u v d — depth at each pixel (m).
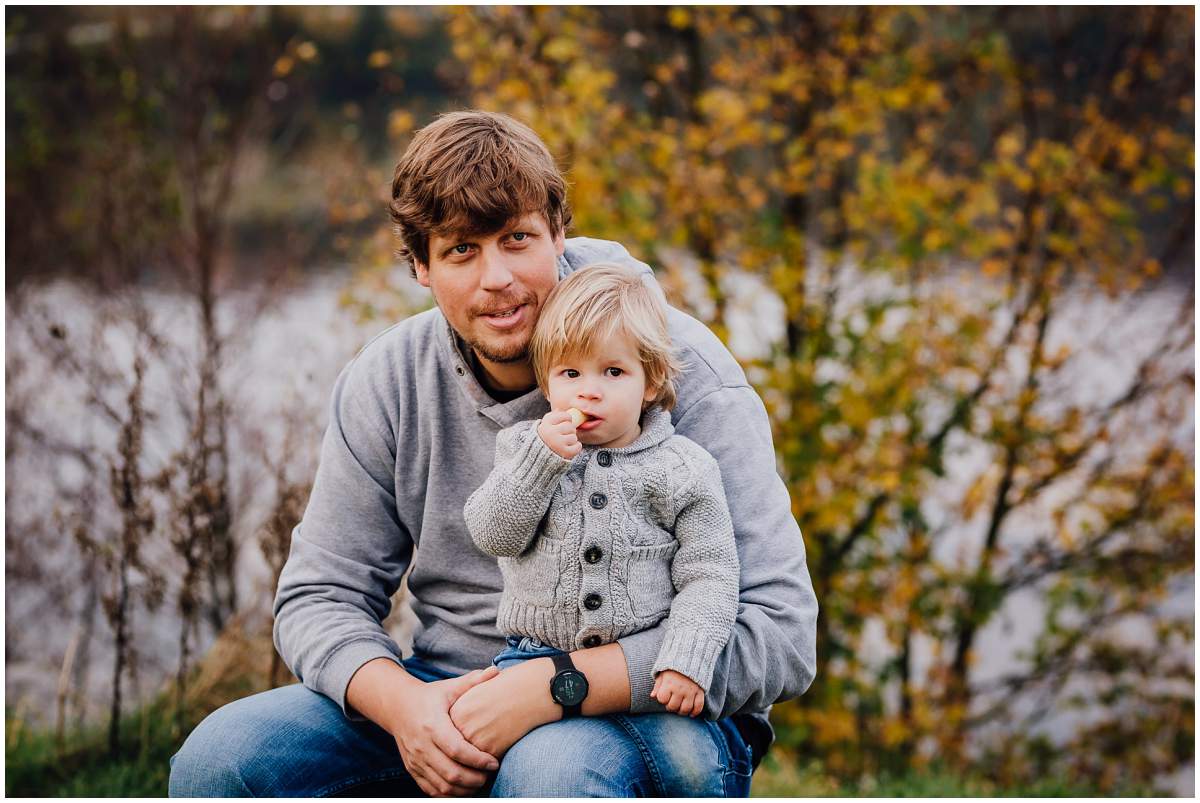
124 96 5.50
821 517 4.68
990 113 5.25
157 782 3.14
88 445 3.99
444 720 1.62
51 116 5.62
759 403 1.88
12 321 4.66
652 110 5.07
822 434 4.75
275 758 1.68
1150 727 5.26
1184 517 5.15
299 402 3.43
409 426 1.89
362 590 1.86
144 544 3.59
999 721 5.62
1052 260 5.06
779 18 4.99
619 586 1.65
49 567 4.29
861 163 4.87
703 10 4.88
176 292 5.36
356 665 1.72
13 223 5.30
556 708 1.60
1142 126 5.05
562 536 1.65
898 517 5.20
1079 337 5.24
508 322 1.74
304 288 6.07
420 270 1.81
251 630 3.41
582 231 4.62
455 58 5.09
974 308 5.03
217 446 3.61
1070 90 5.20
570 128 4.48
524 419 1.82
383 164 5.48
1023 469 5.16
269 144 5.99
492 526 1.65
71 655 3.38
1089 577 5.38
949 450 5.18
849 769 4.84
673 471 1.68
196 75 5.65
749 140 4.78
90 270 5.33
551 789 1.52
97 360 4.05
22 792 3.13
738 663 1.64
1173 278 5.52
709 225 4.82
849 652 5.15
